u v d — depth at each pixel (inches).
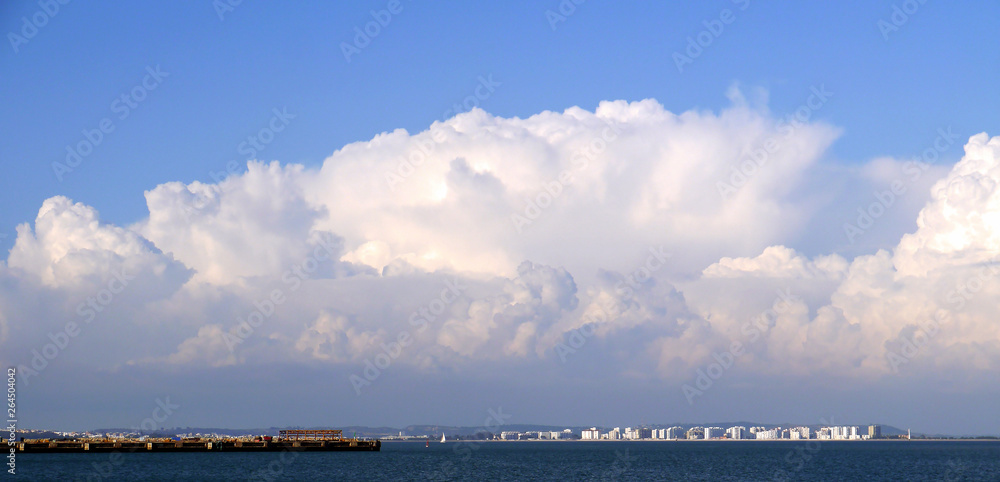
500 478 5861.2
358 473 6018.7
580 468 7155.5
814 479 5964.6
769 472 6673.2
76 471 5940.0
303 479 5408.5
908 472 6702.8
